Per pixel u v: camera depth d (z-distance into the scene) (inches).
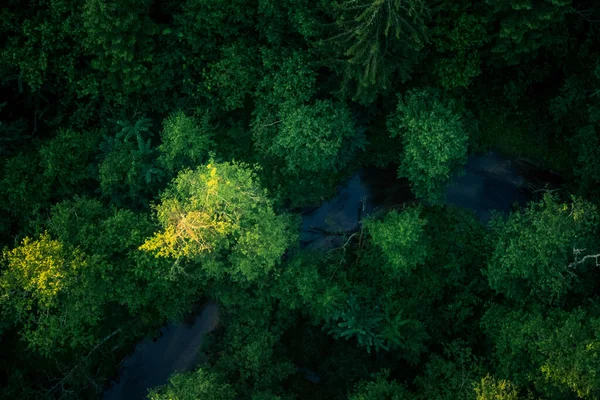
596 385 735.7
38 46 932.0
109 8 823.7
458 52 909.8
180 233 831.1
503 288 915.4
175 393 876.6
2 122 1021.8
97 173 984.9
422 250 950.4
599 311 828.0
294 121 921.5
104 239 866.8
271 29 940.0
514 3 790.5
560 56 951.6
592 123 941.2
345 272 1026.7
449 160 944.3
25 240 819.4
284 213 983.0
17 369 999.6
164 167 957.2
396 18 747.4
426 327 1011.9
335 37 802.8
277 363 1012.5
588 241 850.8
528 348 834.2
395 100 1006.4
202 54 984.3
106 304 1024.2
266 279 996.6
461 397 876.6
